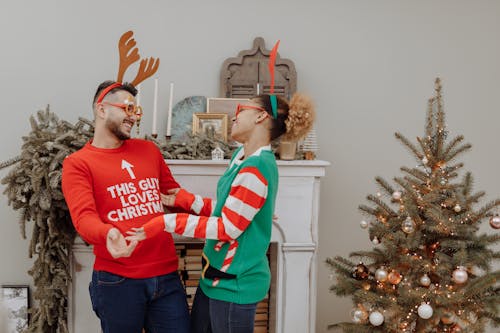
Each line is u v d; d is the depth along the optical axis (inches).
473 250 62.4
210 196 74.5
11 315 83.7
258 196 52.5
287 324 78.3
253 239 55.3
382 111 91.4
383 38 90.1
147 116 85.9
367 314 63.7
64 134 68.1
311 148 78.4
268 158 55.2
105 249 55.1
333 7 88.4
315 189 77.2
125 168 56.4
